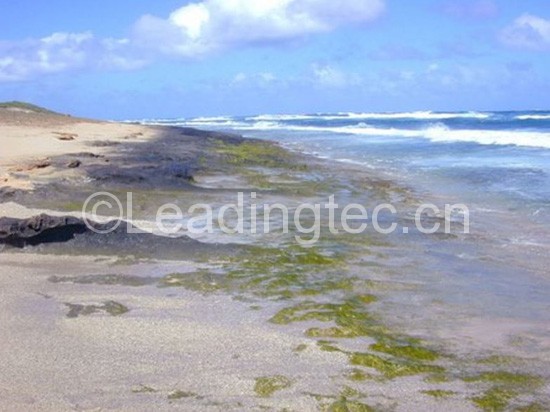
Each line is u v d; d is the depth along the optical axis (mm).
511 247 10680
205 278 8688
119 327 6918
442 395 5418
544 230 11953
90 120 49500
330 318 7129
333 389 5488
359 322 7082
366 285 8453
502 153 27078
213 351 6270
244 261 9531
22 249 9953
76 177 16016
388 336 6715
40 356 6129
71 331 6797
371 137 43375
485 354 6285
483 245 10828
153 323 7055
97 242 10211
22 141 26047
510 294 8219
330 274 8922
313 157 27297
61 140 27438
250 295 8039
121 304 7691
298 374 5766
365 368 5902
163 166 19156
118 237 10422
